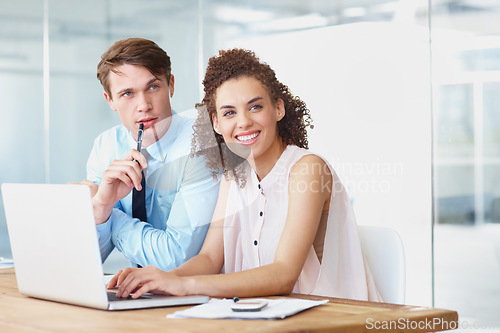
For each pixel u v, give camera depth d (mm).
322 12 2236
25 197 1229
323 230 1578
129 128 1907
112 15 3391
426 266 2123
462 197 2150
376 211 2152
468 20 2133
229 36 2646
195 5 2875
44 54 3693
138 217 1743
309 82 2256
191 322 1005
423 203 2100
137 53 1837
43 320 1049
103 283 1115
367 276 1520
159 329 952
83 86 3568
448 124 2146
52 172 3691
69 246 1154
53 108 3676
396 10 2107
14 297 1314
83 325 997
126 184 1622
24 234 1261
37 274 1259
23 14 3742
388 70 2117
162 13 3084
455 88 2125
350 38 2176
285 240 1413
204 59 2846
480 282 2145
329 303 1170
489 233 2125
